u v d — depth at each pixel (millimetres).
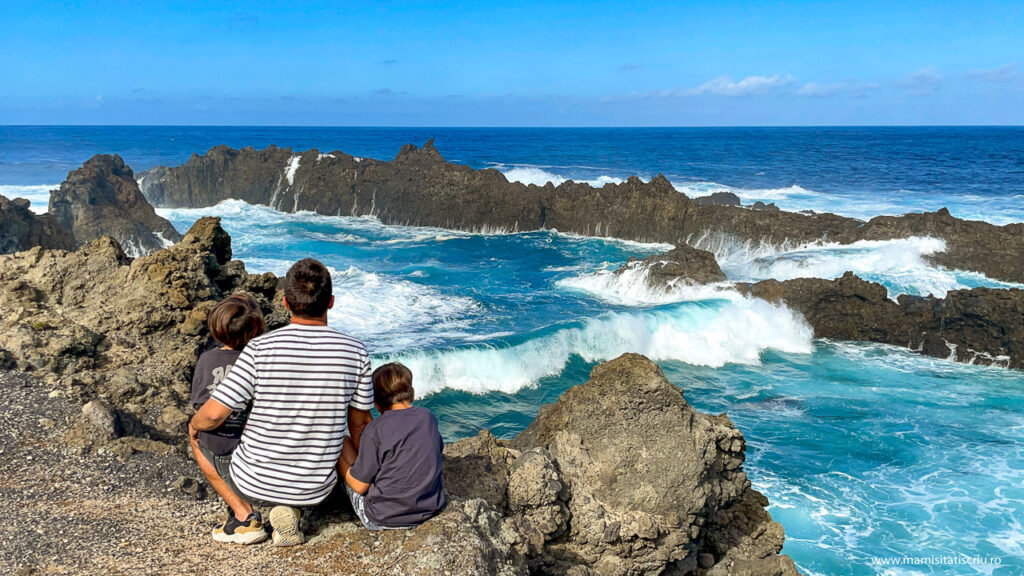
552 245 35312
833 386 17391
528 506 5258
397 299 22438
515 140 161750
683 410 6184
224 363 4289
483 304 22750
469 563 3857
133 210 31125
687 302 21438
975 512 11031
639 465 5988
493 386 16328
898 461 12945
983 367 19281
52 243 19766
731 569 6453
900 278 25172
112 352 7004
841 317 21953
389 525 4078
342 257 31328
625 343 18922
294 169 45875
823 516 10859
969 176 70875
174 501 4770
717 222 33594
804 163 88562
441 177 41062
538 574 5152
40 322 6984
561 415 6488
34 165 73438
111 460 5289
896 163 88688
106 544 4121
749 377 18062
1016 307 19266
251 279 8945
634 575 5703
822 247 30328
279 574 3770
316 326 3926
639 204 36000
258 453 3844
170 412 6258
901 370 18828
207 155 48000
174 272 7832
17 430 5520
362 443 3998
